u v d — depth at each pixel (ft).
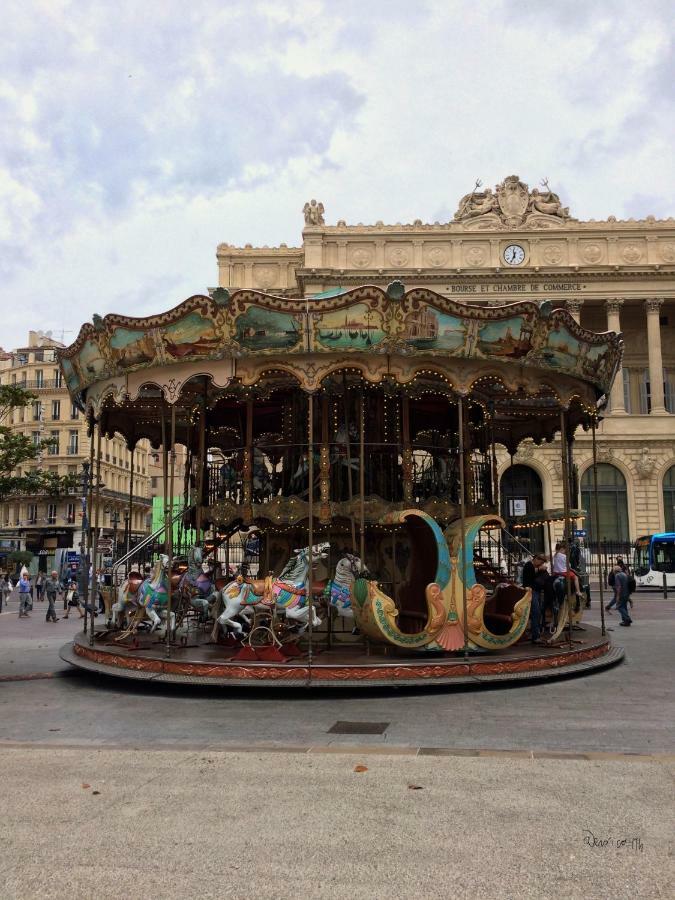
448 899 15.67
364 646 45.80
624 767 24.82
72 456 223.10
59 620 93.91
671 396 190.80
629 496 172.76
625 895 15.80
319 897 15.81
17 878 16.79
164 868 17.25
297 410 53.78
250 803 21.58
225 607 45.27
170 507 44.88
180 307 42.09
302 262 190.49
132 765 25.70
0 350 262.47
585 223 181.68
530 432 70.95
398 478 53.42
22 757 26.91
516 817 20.24
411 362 42.86
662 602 106.32
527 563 54.34
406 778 23.86
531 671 40.93
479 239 181.57
